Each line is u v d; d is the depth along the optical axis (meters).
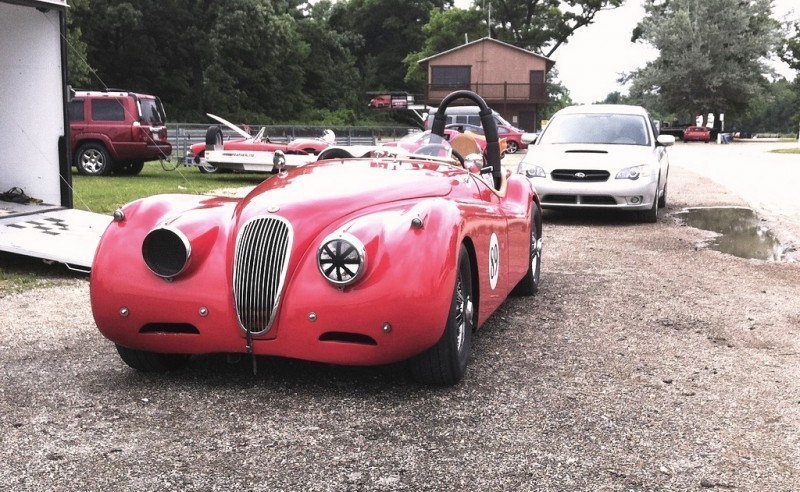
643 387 3.89
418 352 3.56
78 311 5.60
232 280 3.64
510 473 2.87
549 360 4.36
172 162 24.38
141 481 2.78
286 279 3.58
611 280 6.84
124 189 14.20
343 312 3.47
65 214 8.69
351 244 3.43
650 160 10.75
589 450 3.09
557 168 10.66
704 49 65.06
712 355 4.49
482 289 4.26
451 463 2.95
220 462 2.95
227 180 18.16
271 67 66.19
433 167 4.62
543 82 54.53
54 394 3.72
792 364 4.32
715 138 61.31
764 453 3.07
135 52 58.88
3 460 2.96
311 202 3.79
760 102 66.94
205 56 61.03
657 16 67.88
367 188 3.96
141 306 3.69
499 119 35.47
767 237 9.55
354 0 87.00
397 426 3.32
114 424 3.33
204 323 3.65
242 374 4.02
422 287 3.44
